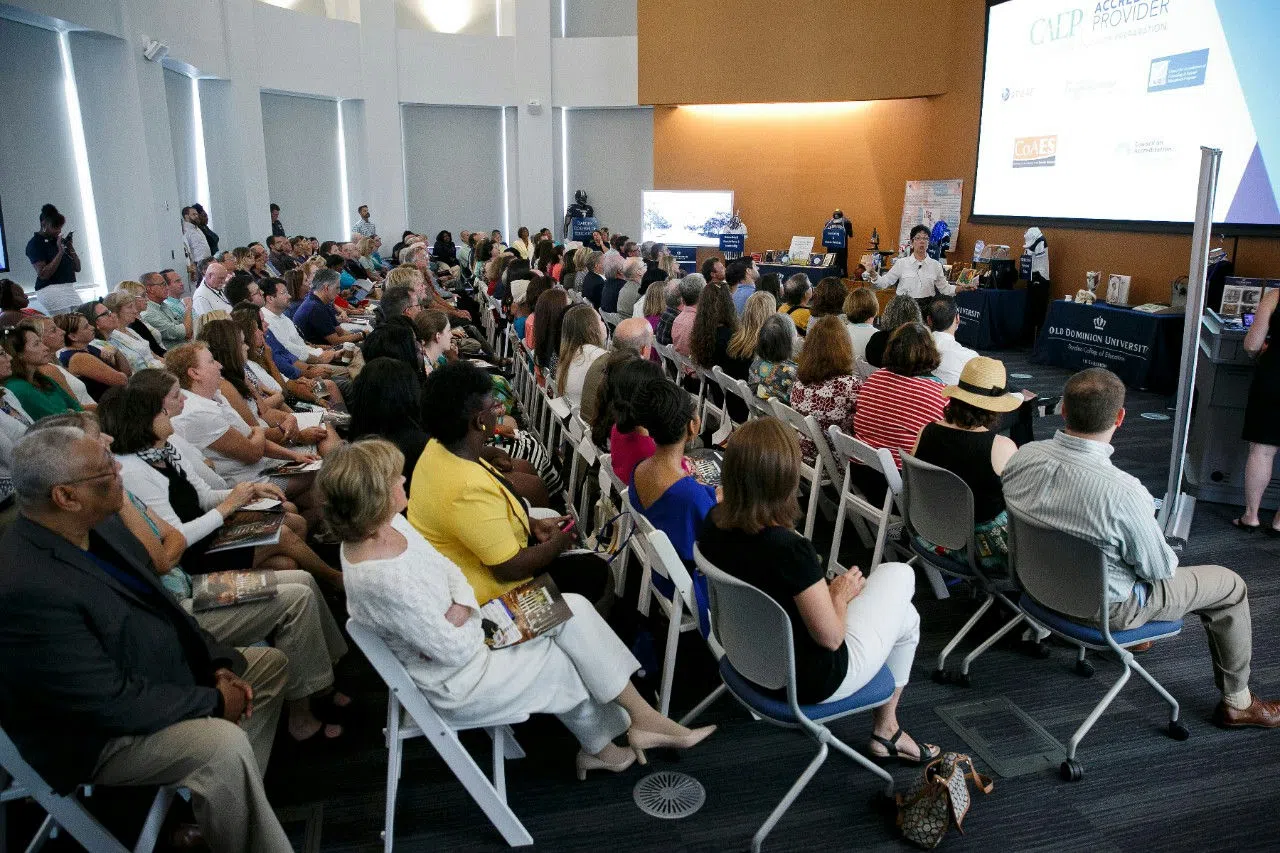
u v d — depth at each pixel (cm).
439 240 1310
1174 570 218
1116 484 215
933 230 1031
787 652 186
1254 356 395
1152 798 221
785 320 396
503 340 748
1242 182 642
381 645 182
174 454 259
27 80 727
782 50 1159
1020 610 250
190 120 1038
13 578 159
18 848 202
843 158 1209
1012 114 917
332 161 1336
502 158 1461
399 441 294
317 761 238
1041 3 862
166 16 884
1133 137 752
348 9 1313
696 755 240
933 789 204
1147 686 273
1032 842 206
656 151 1298
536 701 203
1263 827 210
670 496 231
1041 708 261
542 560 228
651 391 228
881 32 1091
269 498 274
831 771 233
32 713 163
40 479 164
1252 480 390
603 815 216
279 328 537
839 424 359
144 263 829
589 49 1391
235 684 195
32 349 337
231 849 179
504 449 385
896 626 211
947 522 268
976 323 899
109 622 170
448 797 223
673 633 235
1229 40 643
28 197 731
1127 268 779
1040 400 435
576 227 1405
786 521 187
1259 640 299
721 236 1234
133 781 172
